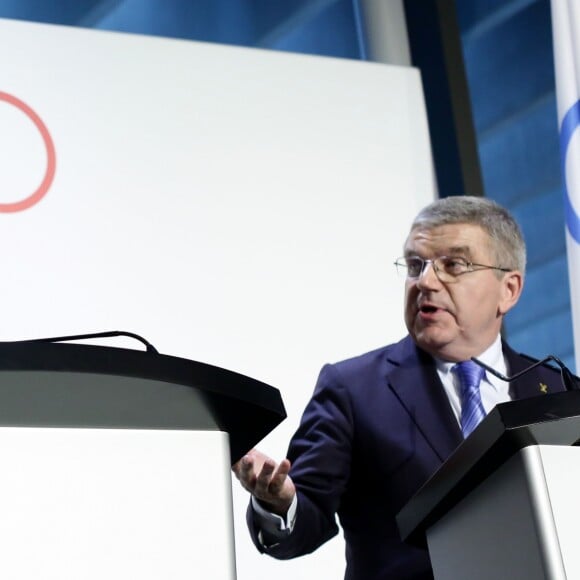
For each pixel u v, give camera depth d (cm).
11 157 367
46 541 142
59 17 485
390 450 282
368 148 427
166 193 388
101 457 149
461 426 291
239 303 385
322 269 401
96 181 378
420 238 316
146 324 369
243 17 522
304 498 265
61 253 364
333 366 305
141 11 503
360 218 415
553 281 550
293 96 423
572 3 454
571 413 165
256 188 403
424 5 545
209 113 406
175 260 380
